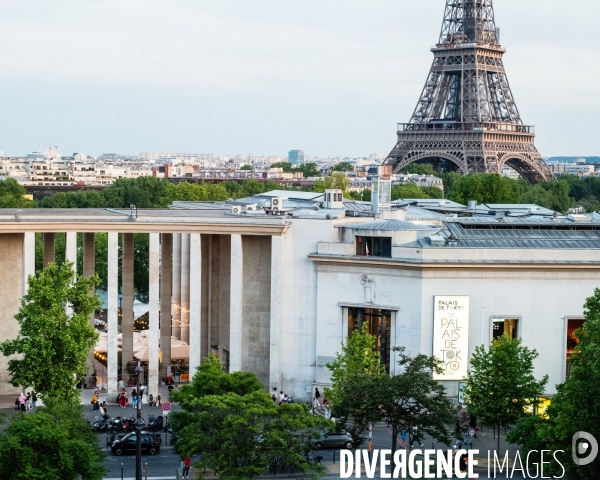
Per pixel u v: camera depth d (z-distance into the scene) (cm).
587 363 17638
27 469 15425
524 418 19125
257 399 17425
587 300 19100
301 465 16762
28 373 19262
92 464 16238
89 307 19975
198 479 17400
